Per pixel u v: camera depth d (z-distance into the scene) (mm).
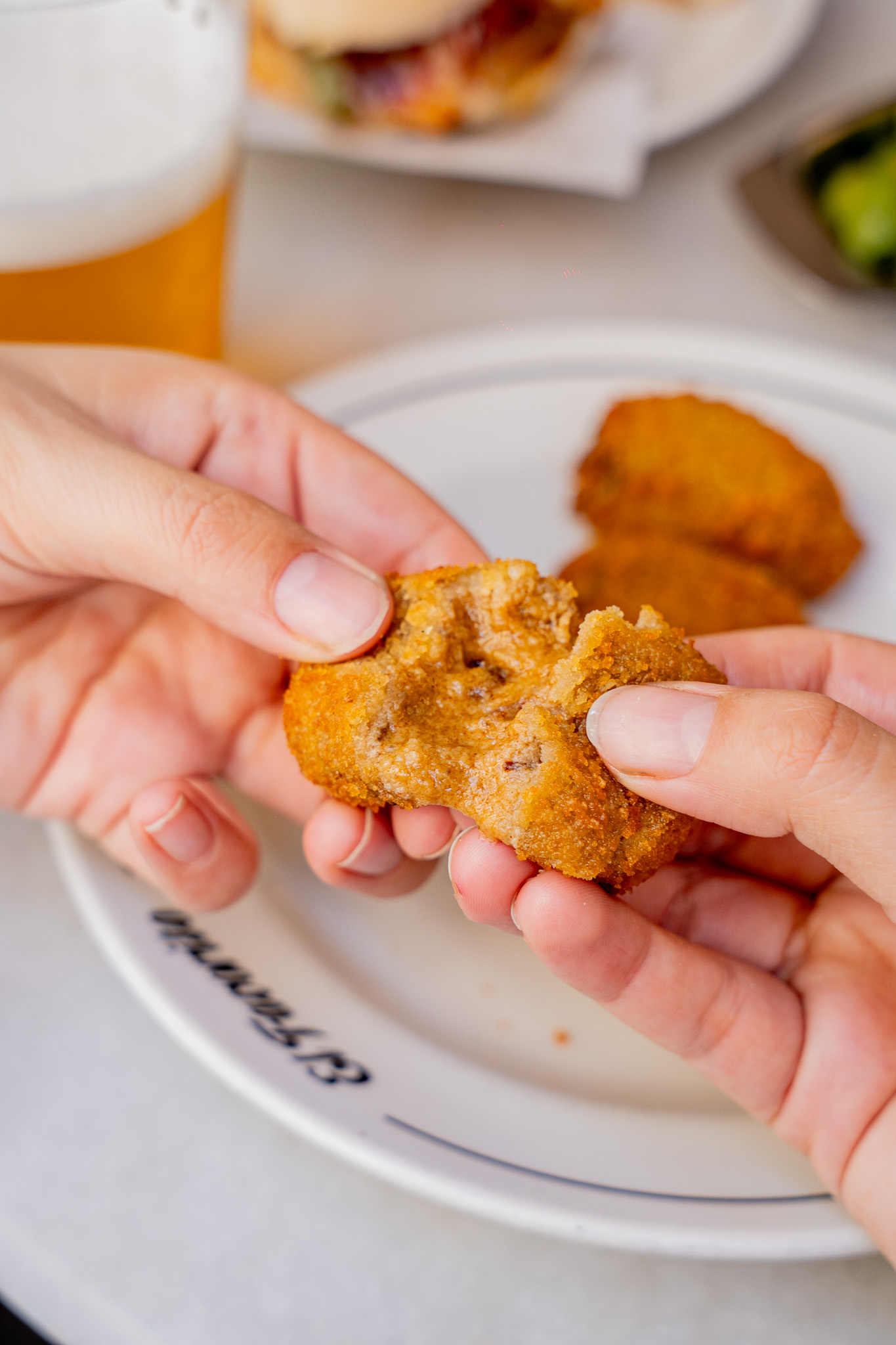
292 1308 312
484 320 452
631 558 392
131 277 374
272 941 340
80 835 334
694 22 515
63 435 311
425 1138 310
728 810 287
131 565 309
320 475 345
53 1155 324
